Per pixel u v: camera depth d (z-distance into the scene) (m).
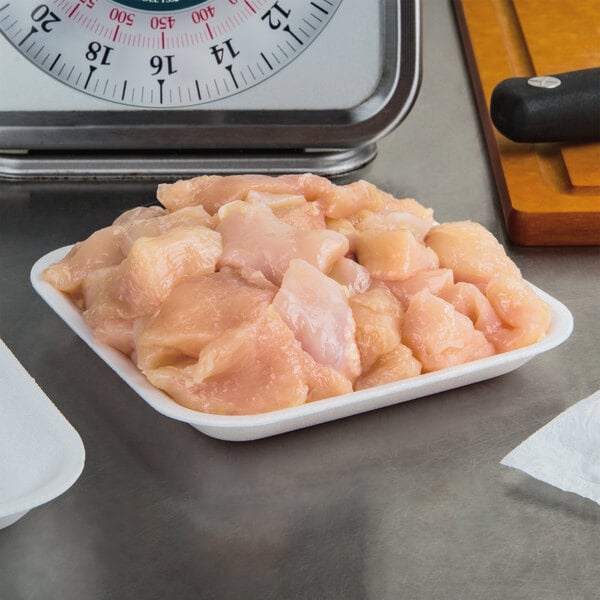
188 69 0.46
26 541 0.30
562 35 0.61
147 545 0.30
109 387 0.36
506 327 0.37
